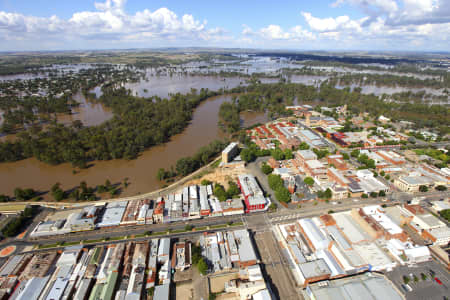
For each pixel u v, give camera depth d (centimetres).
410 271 16050
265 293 14050
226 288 14725
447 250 17962
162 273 15650
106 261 16175
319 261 15962
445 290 14862
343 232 18238
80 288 14512
